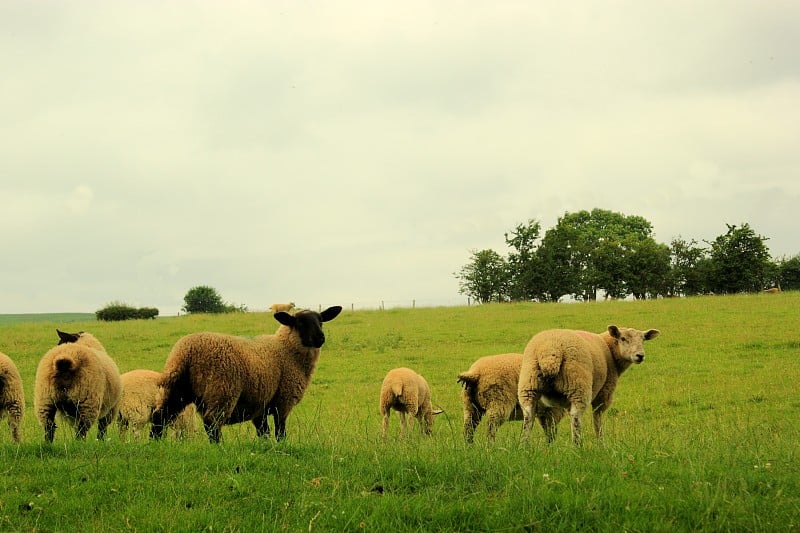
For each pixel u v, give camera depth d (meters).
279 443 9.17
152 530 6.27
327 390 22.70
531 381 11.51
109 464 8.19
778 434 12.09
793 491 7.03
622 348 12.77
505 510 6.49
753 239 66.88
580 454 8.72
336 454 8.64
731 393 20.36
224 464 8.18
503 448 8.64
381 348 30.67
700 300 43.00
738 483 7.18
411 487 7.39
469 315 41.00
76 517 6.66
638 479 7.54
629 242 81.62
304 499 6.88
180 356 10.73
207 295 105.62
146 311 57.25
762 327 31.50
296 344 11.70
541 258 69.00
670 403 19.59
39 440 10.52
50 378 10.63
